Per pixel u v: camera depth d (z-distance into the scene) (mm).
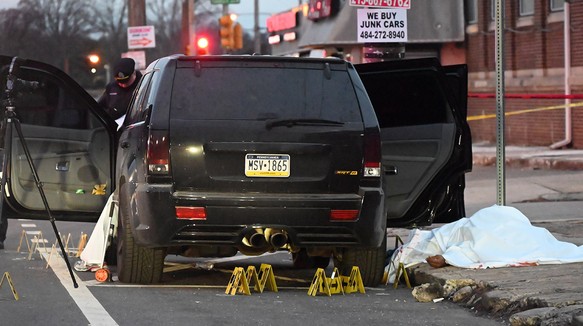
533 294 17625
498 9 25203
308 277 23141
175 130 19062
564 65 52344
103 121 22562
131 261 20141
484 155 50594
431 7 59469
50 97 22703
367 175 19484
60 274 21859
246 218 18984
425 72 22266
